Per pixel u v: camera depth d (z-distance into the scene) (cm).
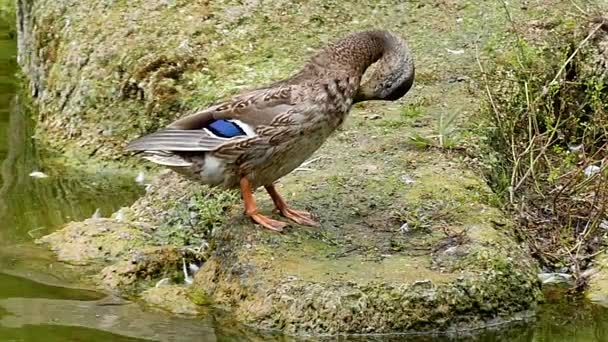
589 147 1323
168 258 1112
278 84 1040
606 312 1034
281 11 1578
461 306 981
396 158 1220
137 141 1036
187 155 1042
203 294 1044
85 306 1037
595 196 1174
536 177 1238
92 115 1511
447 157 1223
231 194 1180
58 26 1658
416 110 1343
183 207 1195
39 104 1662
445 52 1493
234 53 1507
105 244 1162
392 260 1016
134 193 1376
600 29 1491
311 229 1062
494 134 1295
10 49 1991
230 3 1591
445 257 1020
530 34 1510
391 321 961
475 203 1120
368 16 1581
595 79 1448
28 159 1490
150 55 1509
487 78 1388
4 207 1323
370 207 1111
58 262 1145
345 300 962
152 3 1606
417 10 1588
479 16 1564
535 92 1405
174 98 1464
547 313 1024
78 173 1448
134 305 1039
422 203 1115
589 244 1143
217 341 958
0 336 965
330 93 1023
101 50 1555
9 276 1109
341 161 1217
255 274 1002
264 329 970
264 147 1017
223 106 1032
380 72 1052
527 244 1114
